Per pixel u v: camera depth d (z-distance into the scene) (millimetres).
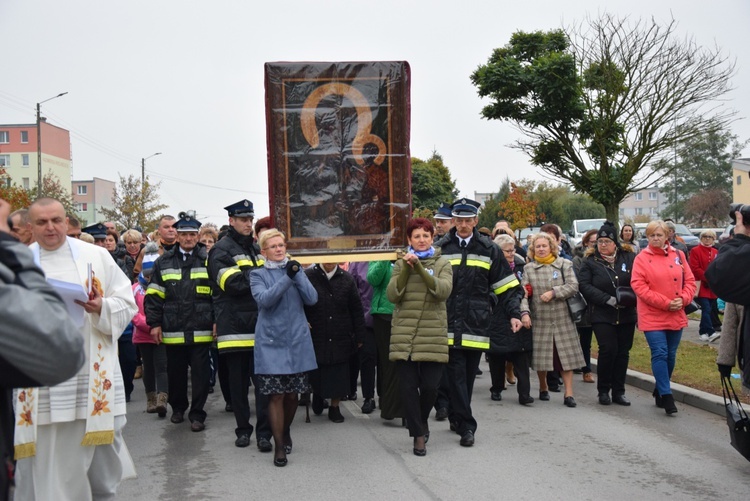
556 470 6324
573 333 9227
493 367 9531
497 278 7348
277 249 6727
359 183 7582
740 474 6199
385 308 8281
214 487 6004
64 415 4480
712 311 13875
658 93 21625
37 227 4570
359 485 5969
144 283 9375
